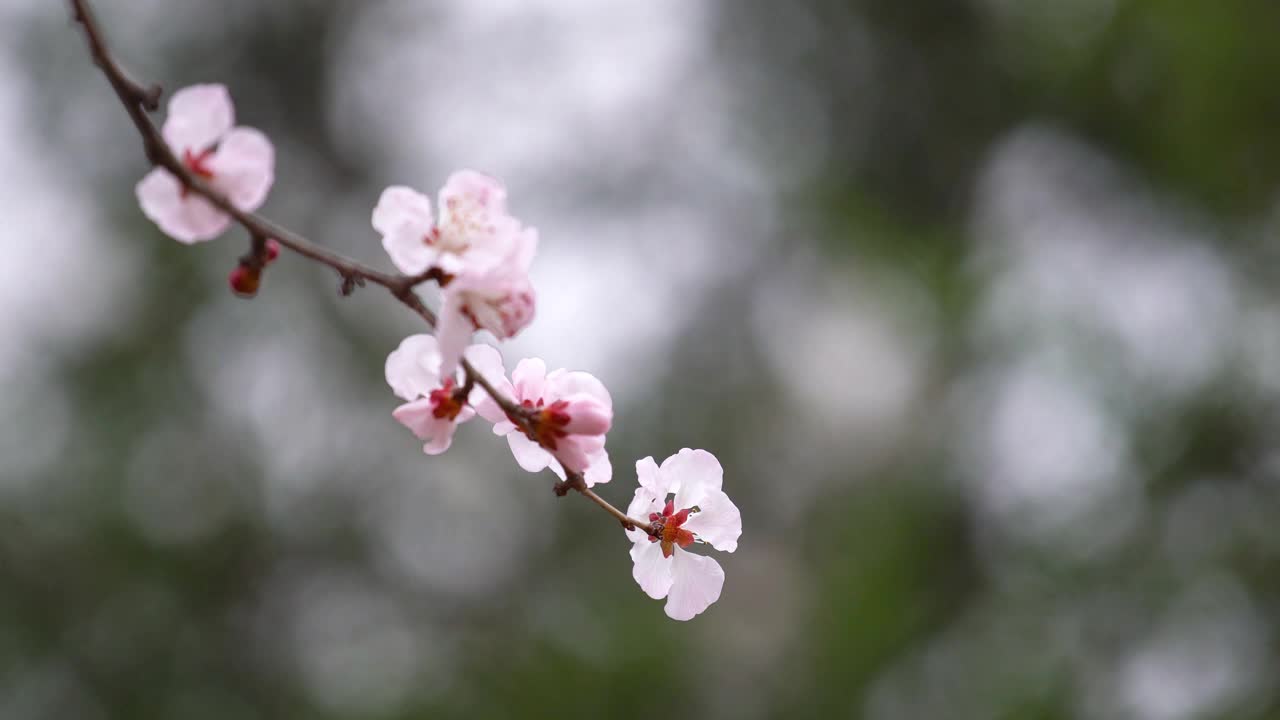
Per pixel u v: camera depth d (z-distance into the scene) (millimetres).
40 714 11812
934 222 14383
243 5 16578
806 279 15539
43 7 14906
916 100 14992
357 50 17797
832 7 15570
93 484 12438
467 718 11500
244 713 12258
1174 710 10367
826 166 15125
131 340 13422
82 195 14539
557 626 12281
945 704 10781
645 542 2684
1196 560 10594
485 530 14164
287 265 15031
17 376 13094
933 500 11789
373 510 14070
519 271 2318
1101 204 13461
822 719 11141
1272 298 11211
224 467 13219
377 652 12969
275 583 13219
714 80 17031
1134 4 12266
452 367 2316
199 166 2219
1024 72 13828
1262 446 10836
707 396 15930
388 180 17594
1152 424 10922
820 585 12125
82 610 12078
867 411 14398
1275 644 10312
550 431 2477
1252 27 11594
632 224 17781
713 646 12484
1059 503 11312
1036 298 11789
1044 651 10664
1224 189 11781
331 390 14414
